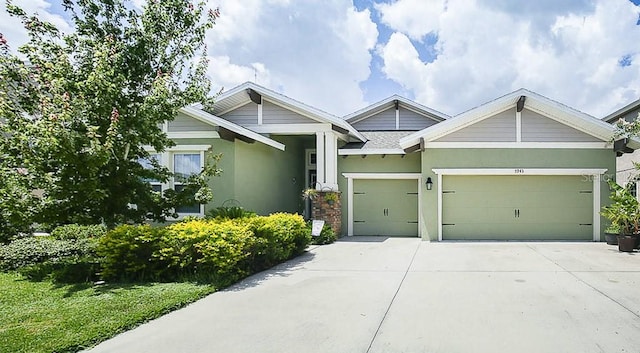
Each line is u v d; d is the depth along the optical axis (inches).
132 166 346.0
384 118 753.6
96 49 325.1
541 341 174.6
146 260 290.7
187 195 371.6
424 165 532.1
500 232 528.4
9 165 292.8
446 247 466.0
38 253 353.4
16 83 307.0
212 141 485.7
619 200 443.2
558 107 493.0
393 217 599.8
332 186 545.3
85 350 164.2
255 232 331.3
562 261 367.6
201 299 241.9
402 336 181.0
